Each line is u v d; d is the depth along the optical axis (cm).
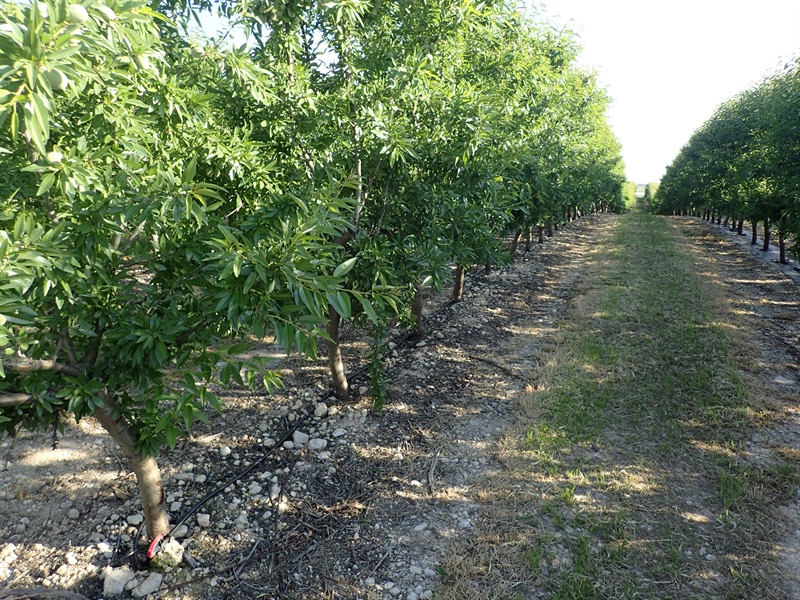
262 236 273
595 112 1313
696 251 1385
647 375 558
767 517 354
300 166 401
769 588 300
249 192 354
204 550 336
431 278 425
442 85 441
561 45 899
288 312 215
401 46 454
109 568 318
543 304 859
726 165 1562
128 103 248
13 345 215
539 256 1300
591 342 658
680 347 635
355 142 397
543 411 488
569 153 984
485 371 591
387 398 526
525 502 371
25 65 139
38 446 444
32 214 205
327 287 205
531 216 984
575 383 542
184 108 291
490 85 588
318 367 603
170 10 393
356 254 419
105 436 464
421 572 317
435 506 374
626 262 1189
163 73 285
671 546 330
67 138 252
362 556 330
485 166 466
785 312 798
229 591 306
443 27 450
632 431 456
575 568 313
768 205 1112
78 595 302
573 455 424
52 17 143
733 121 1549
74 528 355
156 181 220
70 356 251
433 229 454
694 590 300
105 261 242
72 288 224
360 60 442
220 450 441
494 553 327
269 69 383
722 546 331
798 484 385
